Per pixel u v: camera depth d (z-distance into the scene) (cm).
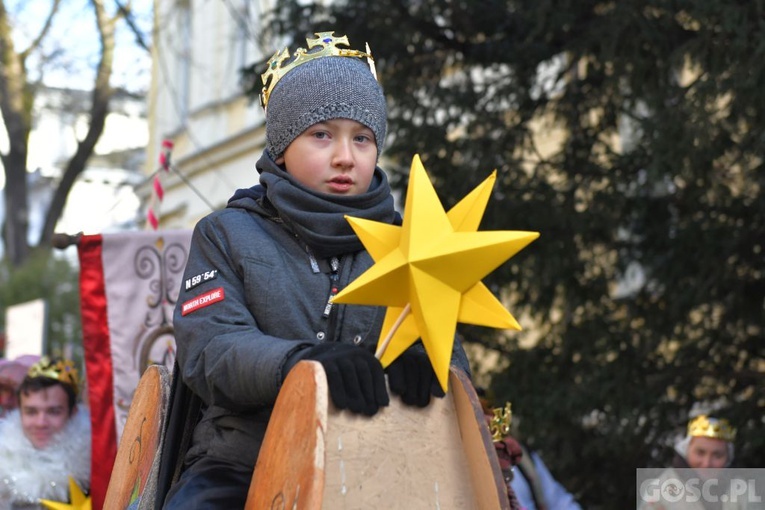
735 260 971
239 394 322
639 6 894
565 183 990
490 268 313
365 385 307
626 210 970
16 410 684
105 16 1977
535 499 664
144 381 389
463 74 1045
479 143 999
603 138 989
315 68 356
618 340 991
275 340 320
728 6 831
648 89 900
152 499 356
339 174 353
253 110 2097
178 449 368
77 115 2400
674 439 977
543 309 1016
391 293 314
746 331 993
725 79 835
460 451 324
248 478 337
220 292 343
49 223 2375
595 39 922
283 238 353
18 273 2275
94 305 691
